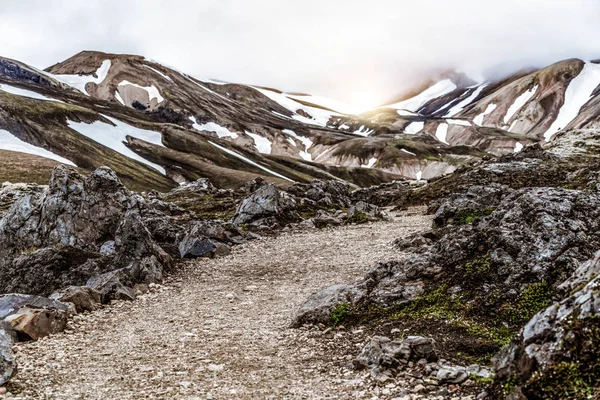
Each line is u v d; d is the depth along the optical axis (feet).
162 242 126.21
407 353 42.47
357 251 105.70
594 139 251.19
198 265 105.19
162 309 74.43
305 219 159.94
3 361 43.27
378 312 57.11
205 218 184.24
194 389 41.22
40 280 87.30
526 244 54.95
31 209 110.42
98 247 107.04
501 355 34.27
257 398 38.58
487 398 31.76
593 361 27.14
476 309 50.75
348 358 46.96
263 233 141.49
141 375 45.55
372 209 158.81
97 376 45.50
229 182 648.79
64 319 64.39
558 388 27.12
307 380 42.34
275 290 82.07
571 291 35.32
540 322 31.17
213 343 55.98
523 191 72.74
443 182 203.92
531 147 203.82
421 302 55.93
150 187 575.38
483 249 58.90
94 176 115.14
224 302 76.59
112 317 70.69
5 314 62.85
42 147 602.85
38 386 42.55
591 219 58.03
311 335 55.93
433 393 36.58
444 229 105.91
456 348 44.47
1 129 607.78
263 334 58.54
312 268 95.09
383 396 37.04
